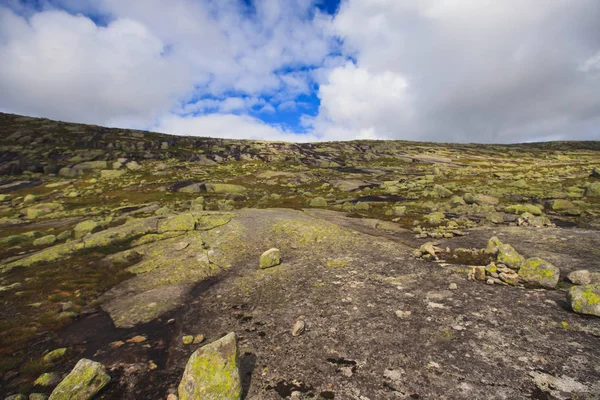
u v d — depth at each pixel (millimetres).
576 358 6645
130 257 18688
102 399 6805
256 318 10578
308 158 116688
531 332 7852
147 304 12422
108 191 57844
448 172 80438
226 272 16031
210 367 6508
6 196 52469
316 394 6457
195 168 86875
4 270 17719
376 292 11547
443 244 18188
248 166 95750
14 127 104438
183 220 23219
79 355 8852
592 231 18156
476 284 11383
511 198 36312
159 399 6770
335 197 47969
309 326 9523
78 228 29344
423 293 11016
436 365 6961
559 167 83125
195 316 11227
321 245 18734
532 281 10820
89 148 95188
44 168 73375
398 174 80375
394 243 18438
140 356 8633
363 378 6809
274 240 20109
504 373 6430
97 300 13188
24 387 7301
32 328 10484
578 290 8758
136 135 121562
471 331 8203
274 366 7617
